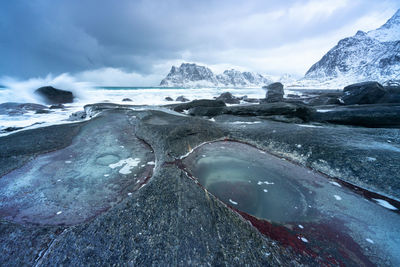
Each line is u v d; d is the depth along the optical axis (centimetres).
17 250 176
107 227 184
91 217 228
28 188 289
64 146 468
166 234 175
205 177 321
